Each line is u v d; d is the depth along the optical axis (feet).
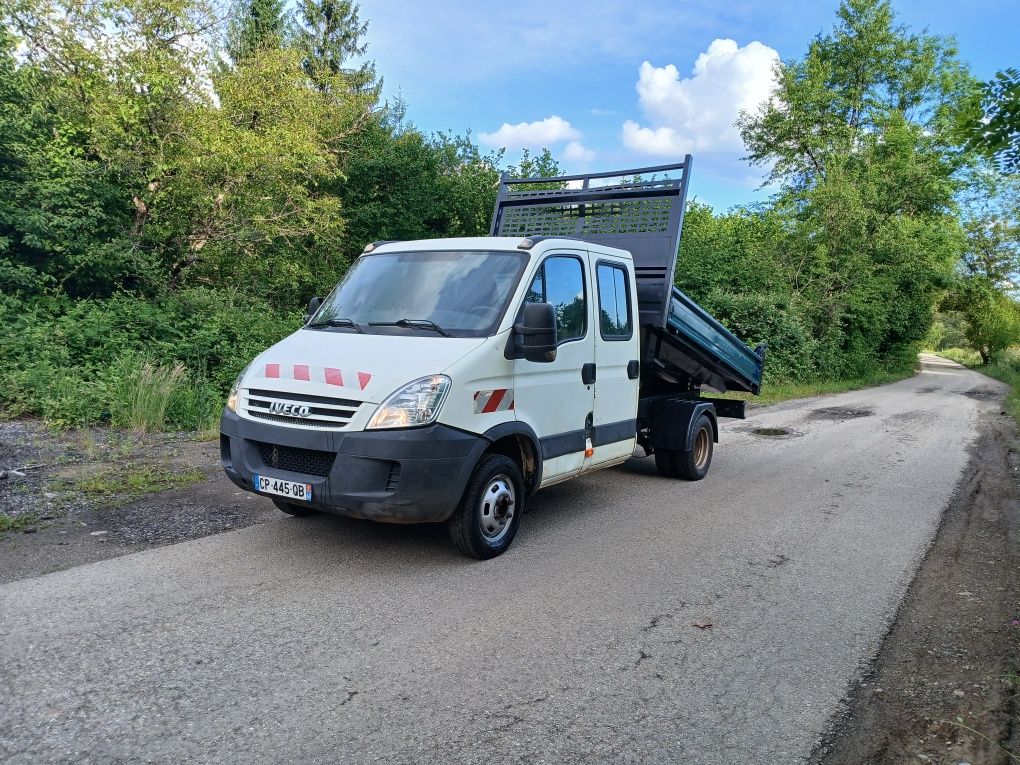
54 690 10.38
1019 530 21.63
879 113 114.11
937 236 105.81
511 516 17.17
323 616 13.32
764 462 31.53
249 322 41.68
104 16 42.50
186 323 39.22
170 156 43.50
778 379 74.13
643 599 14.96
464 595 14.62
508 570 16.20
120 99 40.81
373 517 14.70
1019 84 14.80
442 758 9.25
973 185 104.68
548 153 77.46
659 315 23.16
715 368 28.55
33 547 16.08
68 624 12.46
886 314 105.91
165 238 46.39
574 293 19.08
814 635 13.61
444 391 14.89
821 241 94.02
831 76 117.08
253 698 10.44
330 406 14.75
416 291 17.78
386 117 91.15
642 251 23.58
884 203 101.09
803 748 9.89
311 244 61.93
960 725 10.69
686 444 25.55
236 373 36.58
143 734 9.45
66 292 39.55
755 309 74.64
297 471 15.28
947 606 15.38
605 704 10.77
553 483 18.69
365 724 9.93
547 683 11.30
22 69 39.34
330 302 18.81
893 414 53.72
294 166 49.75
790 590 15.90
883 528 21.30
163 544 16.75
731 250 82.53
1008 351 182.19
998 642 13.62
